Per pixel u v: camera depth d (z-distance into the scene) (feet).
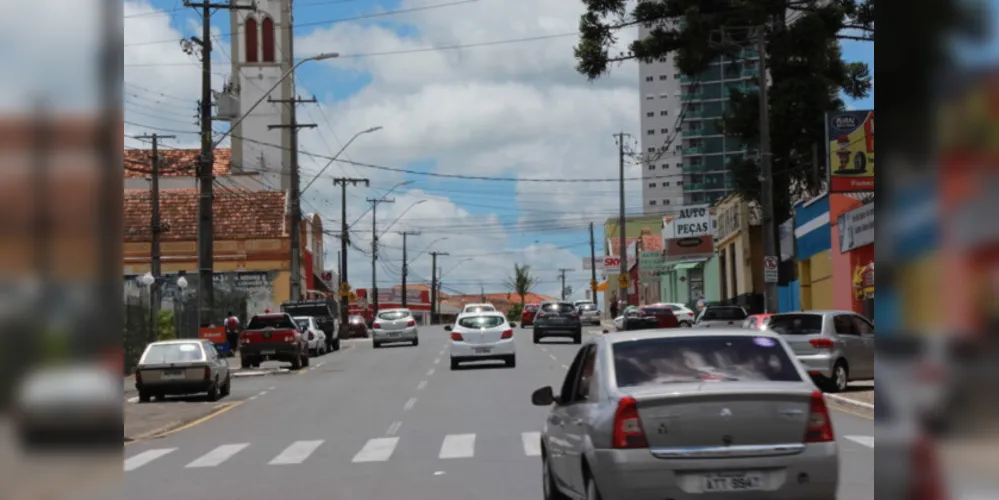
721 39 142.72
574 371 29.32
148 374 80.69
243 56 263.29
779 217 154.10
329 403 77.41
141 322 113.60
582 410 25.72
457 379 94.27
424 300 499.92
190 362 81.05
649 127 449.89
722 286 209.15
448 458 45.16
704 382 23.91
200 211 113.19
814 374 68.13
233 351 148.05
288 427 61.98
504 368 105.81
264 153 261.03
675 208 441.68
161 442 56.18
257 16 263.70
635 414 22.85
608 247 388.16
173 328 127.85
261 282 196.65
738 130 150.10
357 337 213.25
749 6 135.64
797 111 143.95
